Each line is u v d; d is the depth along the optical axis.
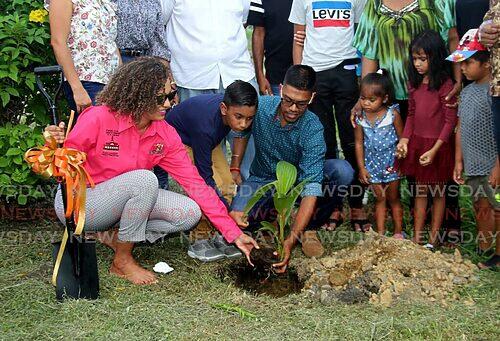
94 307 4.00
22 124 5.14
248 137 5.00
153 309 4.04
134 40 5.14
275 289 4.45
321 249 4.85
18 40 4.93
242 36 5.52
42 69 4.08
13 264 4.78
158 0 5.30
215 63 5.36
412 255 4.47
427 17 5.06
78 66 4.87
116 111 4.22
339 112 5.53
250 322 3.94
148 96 4.18
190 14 5.33
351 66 5.50
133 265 4.51
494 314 3.95
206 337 3.76
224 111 4.45
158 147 4.45
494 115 4.23
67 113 5.40
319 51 5.47
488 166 4.59
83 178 4.00
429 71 4.81
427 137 4.91
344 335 3.76
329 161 5.02
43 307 4.04
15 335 3.74
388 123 5.05
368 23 5.21
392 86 4.99
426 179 5.00
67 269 4.11
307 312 4.02
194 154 4.82
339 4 5.43
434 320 3.87
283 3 5.98
